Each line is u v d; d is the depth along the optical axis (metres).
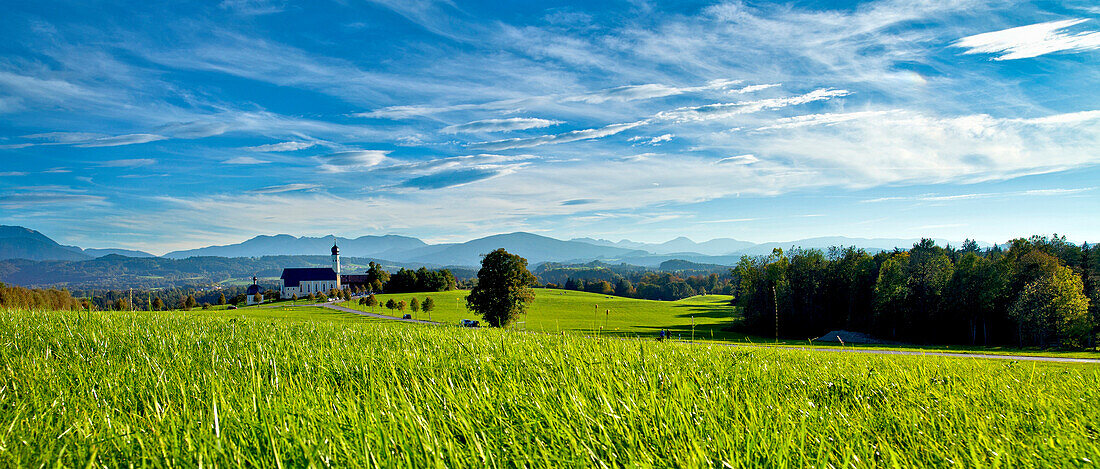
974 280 62.22
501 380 4.68
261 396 3.81
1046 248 72.19
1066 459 2.82
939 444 3.22
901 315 67.12
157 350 6.48
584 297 127.19
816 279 76.56
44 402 3.77
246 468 2.63
